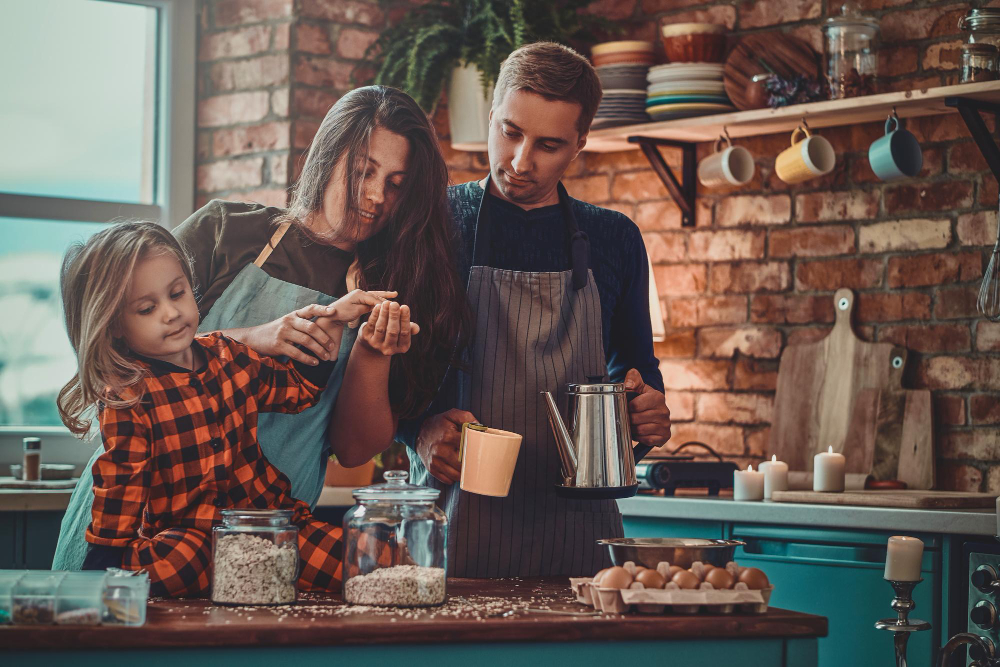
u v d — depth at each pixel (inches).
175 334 62.3
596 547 74.5
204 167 130.6
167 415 61.0
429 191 71.1
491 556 72.1
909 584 72.7
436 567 56.7
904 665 73.1
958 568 93.9
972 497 100.2
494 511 72.2
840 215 122.6
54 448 123.8
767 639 55.1
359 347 67.1
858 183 121.5
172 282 62.5
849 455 118.6
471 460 64.6
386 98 70.8
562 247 76.5
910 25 118.4
